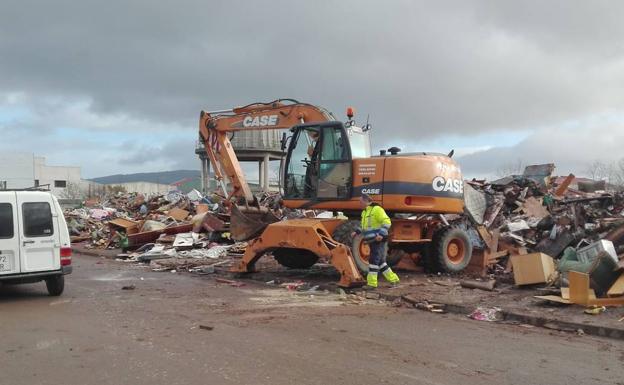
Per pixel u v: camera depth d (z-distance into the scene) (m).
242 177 16.86
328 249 11.61
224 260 16.83
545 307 9.01
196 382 5.52
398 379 5.68
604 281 9.21
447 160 13.45
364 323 8.37
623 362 6.41
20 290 11.66
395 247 13.83
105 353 6.56
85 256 20.48
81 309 9.36
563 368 6.16
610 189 26.75
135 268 16.09
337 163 13.06
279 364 6.13
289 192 13.86
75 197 75.69
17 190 10.56
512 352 6.80
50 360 6.29
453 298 9.90
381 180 12.50
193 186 77.06
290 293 11.12
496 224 17.72
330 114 14.70
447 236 13.29
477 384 5.57
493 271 13.79
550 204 19.97
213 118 17.05
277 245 12.59
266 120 15.73
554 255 14.35
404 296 10.19
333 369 5.98
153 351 6.64
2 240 10.21
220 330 7.75
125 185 95.94
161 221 23.83
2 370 5.92
